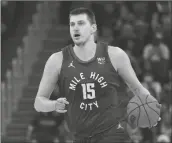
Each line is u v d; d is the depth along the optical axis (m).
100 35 26.73
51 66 10.34
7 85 24.41
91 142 10.35
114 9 27.66
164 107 22.34
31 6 29.41
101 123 10.23
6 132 23.89
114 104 10.32
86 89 10.12
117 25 26.91
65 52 10.34
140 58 25.33
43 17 28.72
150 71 24.70
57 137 22.08
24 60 26.12
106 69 10.16
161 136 21.11
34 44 27.22
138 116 10.62
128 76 10.35
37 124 22.48
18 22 29.34
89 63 10.16
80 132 10.38
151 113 10.56
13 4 29.61
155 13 27.95
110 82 10.20
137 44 25.77
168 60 25.89
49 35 27.94
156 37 25.58
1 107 23.67
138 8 27.80
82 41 10.09
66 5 28.47
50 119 22.44
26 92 25.50
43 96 10.43
